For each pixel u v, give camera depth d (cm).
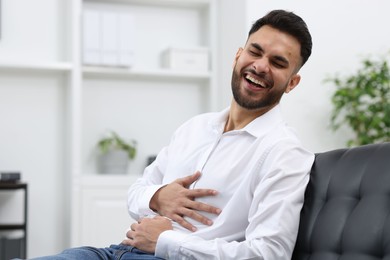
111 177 446
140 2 491
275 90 205
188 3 494
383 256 162
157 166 236
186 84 502
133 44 460
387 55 470
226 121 220
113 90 486
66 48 468
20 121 467
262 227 184
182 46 479
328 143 458
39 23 471
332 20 461
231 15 463
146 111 493
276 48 202
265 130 204
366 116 438
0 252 419
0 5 459
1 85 464
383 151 180
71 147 447
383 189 171
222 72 477
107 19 454
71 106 451
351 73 463
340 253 175
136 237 199
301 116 453
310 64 455
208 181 203
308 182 195
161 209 209
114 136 471
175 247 188
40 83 471
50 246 468
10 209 461
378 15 471
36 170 468
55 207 470
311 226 187
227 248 182
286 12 207
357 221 172
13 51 465
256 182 195
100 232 442
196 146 216
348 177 184
